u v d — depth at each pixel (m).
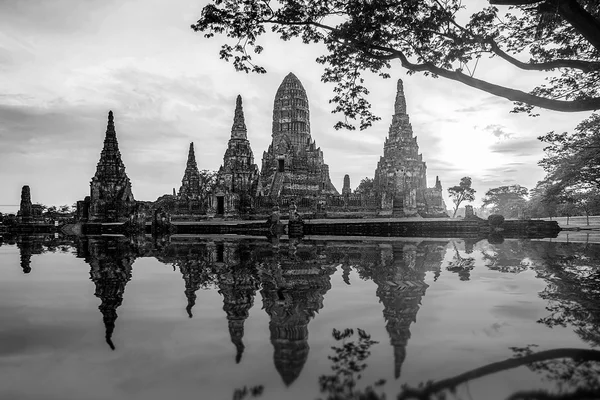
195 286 13.31
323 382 5.61
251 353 6.82
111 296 11.71
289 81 117.06
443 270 17.02
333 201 95.69
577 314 9.33
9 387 5.50
